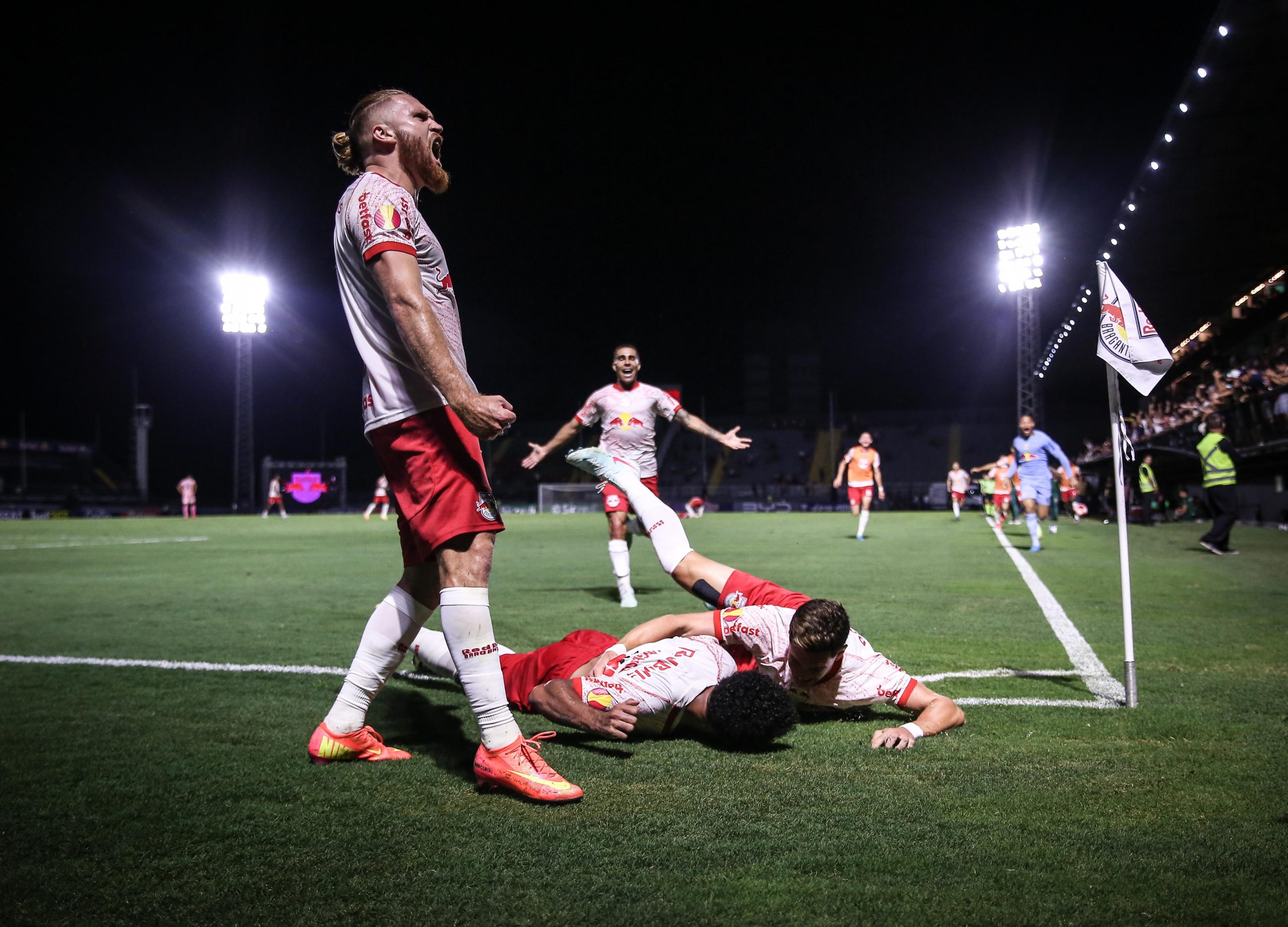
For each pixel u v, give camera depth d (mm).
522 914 1852
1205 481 12242
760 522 26578
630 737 3320
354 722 2957
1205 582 8625
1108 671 4414
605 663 3361
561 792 2531
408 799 2592
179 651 5125
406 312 2455
